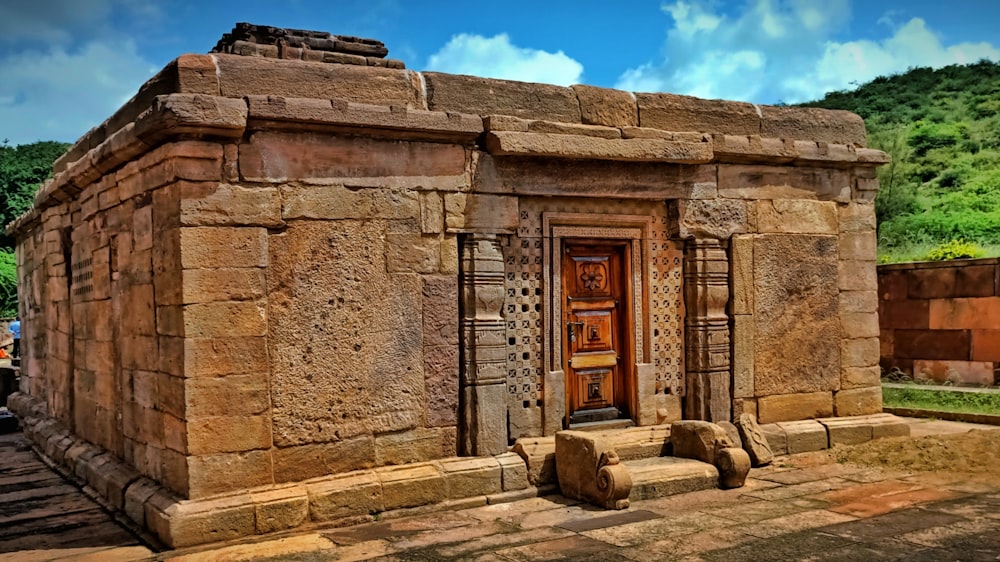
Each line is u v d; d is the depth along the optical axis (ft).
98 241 23.65
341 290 19.67
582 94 23.17
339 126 19.40
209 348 17.97
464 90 21.50
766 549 16.05
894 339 38.63
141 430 20.31
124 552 16.94
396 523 18.81
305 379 19.17
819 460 24.86
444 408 20.97
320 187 19.44
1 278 68.54
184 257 17.75
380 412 20.07
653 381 24.52
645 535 17.30
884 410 33.94
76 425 26.43
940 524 17.51
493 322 21.58
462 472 20.47
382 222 20.21
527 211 22.77
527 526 18.35
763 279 25.88
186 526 17.04
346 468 19.58
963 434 25.68
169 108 17.22
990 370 34.96
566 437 21.27
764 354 25.82
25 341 36.27
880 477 22.52
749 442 24.29
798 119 26.86
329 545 17.01
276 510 17.99
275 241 18.95
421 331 20.68
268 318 18.79
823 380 26.99
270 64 19.06
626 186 23.63
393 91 20.48
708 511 19.35
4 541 17.92
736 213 25.44
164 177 18.44
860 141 28.12
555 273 23.09
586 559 15.67
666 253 24.89
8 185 79.41
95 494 21.88
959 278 35.99
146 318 19.86
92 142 24.14
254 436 18.37
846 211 27.81
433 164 20.90
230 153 18.38
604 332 24.40
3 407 42.06
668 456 23.44
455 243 21.24
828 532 17.13
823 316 27.07
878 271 39.22
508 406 22.38
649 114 24.13
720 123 25.34
